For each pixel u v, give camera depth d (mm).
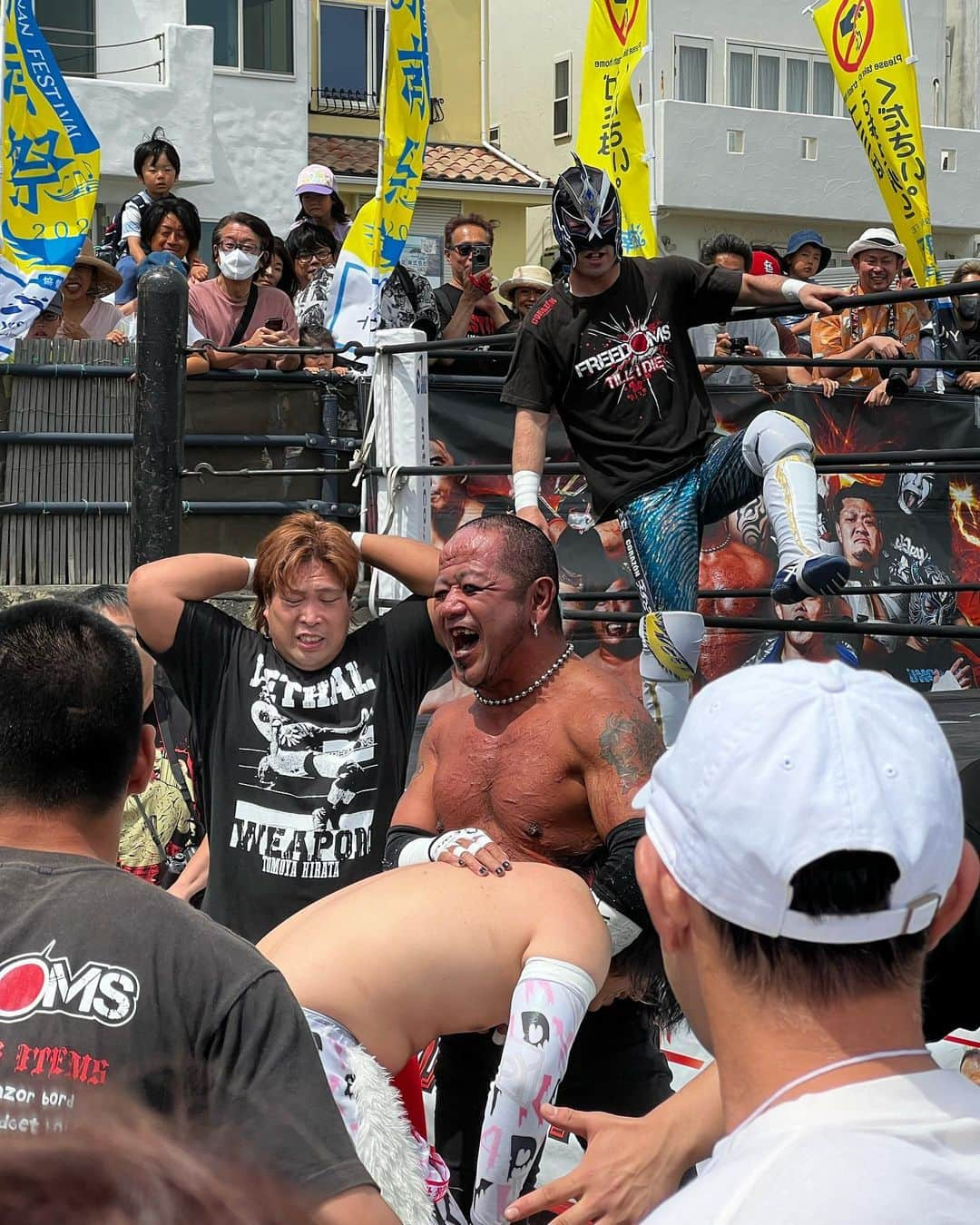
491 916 2197
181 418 5344
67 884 1766
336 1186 1555
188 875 3709
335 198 9125
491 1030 2527
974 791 1964
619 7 7125
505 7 23938
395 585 6043
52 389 6637
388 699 3098
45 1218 748
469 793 2707
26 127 6680
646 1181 1808
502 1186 2068
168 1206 763
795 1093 1155
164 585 3107
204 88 17328
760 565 7836
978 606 8445
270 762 3010
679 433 4133
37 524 6582
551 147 23438
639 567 4180
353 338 6762
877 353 7762
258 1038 1665
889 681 1249
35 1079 1608
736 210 21719
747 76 22719
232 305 7184
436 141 21875
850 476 8000
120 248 9156
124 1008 1663
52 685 1841
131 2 17406
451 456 6883
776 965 1167
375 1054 2121
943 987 1895
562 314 4160
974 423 8445
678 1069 3645
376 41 20969
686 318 4191
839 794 1139
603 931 2242
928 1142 1110
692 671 4219
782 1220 1070
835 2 6453
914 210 6293
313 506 6621
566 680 2662
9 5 6637
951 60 25109
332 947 2150
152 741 2068
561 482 7148
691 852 1200
